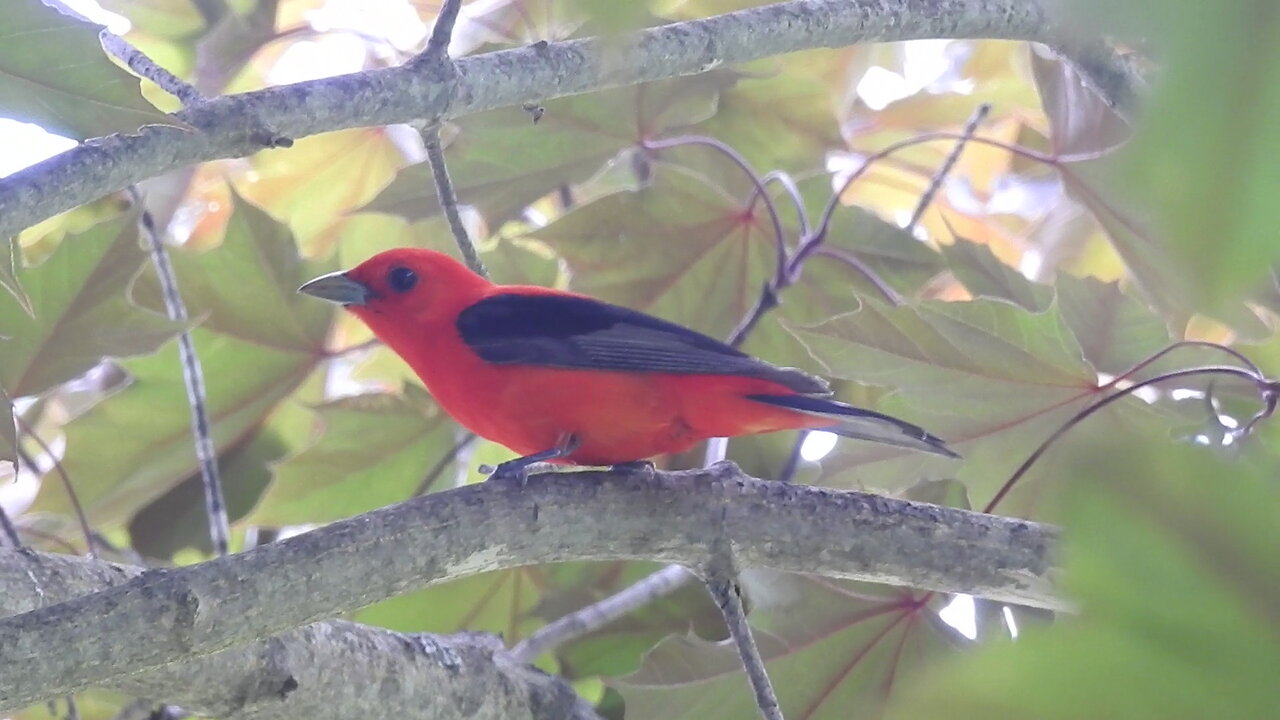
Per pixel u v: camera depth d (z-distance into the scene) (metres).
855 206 11.79
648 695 9.44
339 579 6.65
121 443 11.06
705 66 8.08
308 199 13.89
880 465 9.32
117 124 5.60
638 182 13.66
